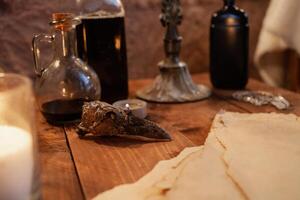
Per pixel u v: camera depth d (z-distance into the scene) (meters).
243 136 0.34
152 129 0.36
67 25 0.41
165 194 0.25
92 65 0.47
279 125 0.37
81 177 0.29
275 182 0.26
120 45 0.48
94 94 0.43
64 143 0.37
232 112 0.44
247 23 0.55
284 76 0.73
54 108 0.41
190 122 0.42
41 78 0.42
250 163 0.29
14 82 0.24
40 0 0.63
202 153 0.31
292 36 0.65
